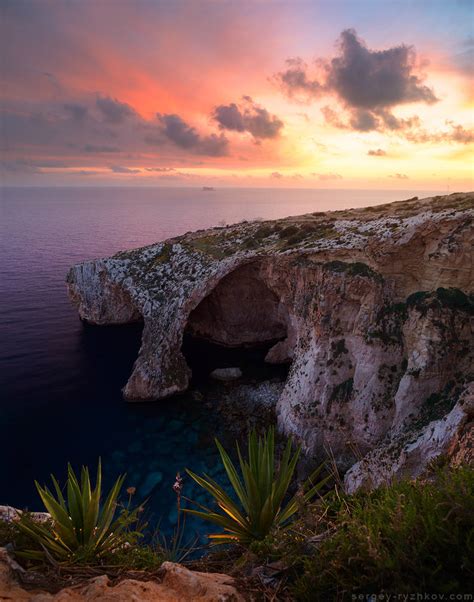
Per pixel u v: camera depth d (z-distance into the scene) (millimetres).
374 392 31547
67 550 5711
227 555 6312
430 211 34688
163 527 26000
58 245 187250
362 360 32938
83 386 48438
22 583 4590
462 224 29359
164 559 6250
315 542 4898
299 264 41625
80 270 72000
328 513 6266
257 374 51250
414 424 26406
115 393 46844
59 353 58625
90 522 6031
